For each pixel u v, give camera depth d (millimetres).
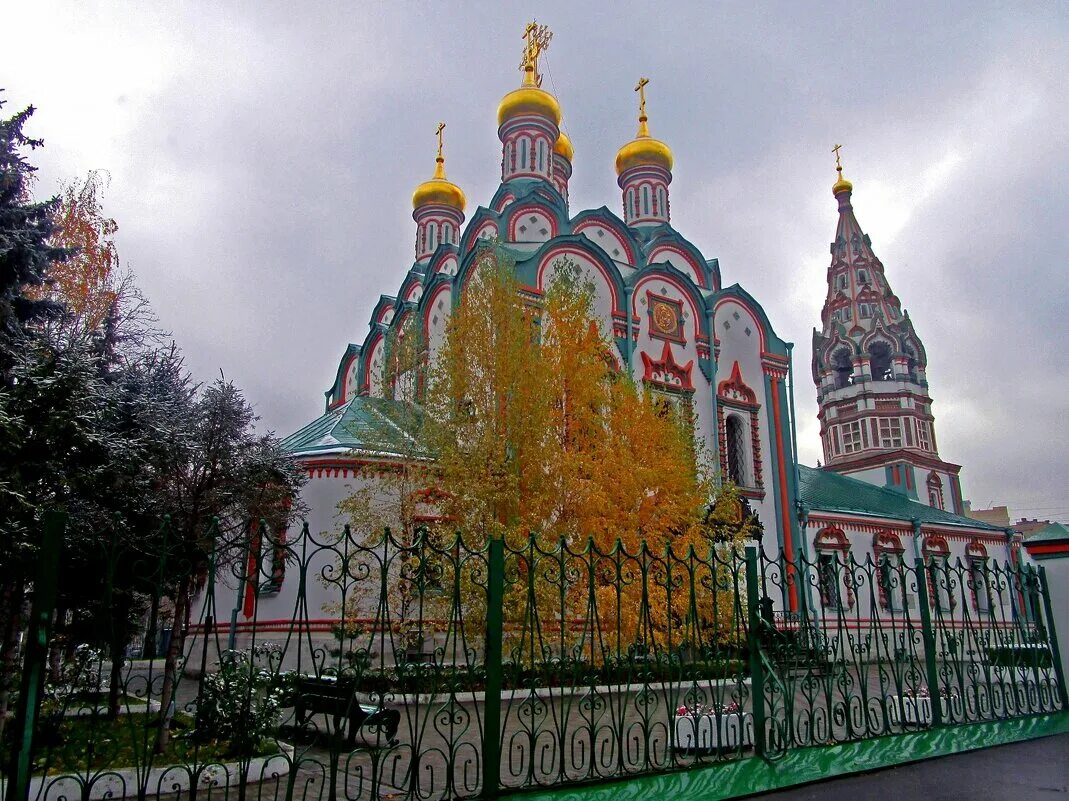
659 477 17453
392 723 9383
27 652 5348
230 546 6824
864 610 30688
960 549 35719
